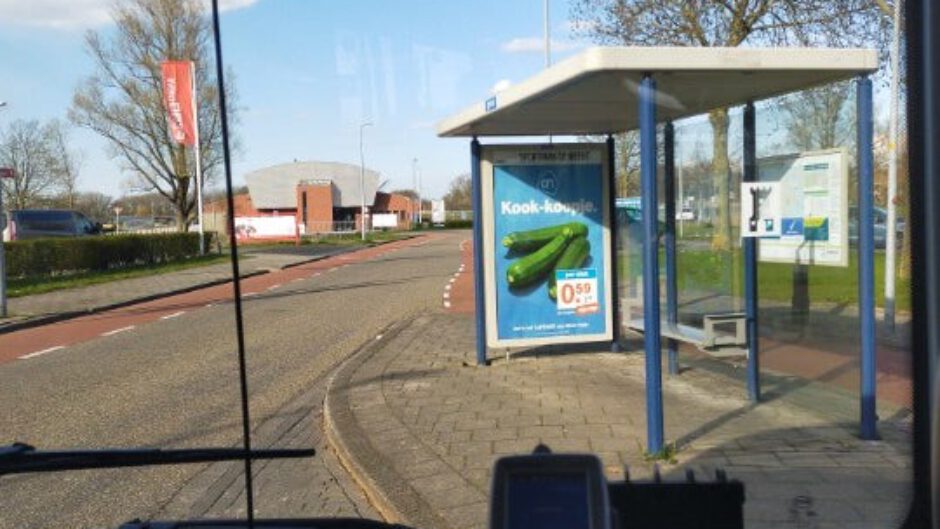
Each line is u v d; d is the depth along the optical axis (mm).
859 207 4867
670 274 7051
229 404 7055
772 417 5184
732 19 13914
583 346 8602
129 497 4617
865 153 4852
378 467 4652
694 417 5266
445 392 6547
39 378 8805
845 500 3582
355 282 20391
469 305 14141
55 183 35344
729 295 6664
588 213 7820
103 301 17125
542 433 5102
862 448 4410
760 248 5996
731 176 6621
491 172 7660
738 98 5895
